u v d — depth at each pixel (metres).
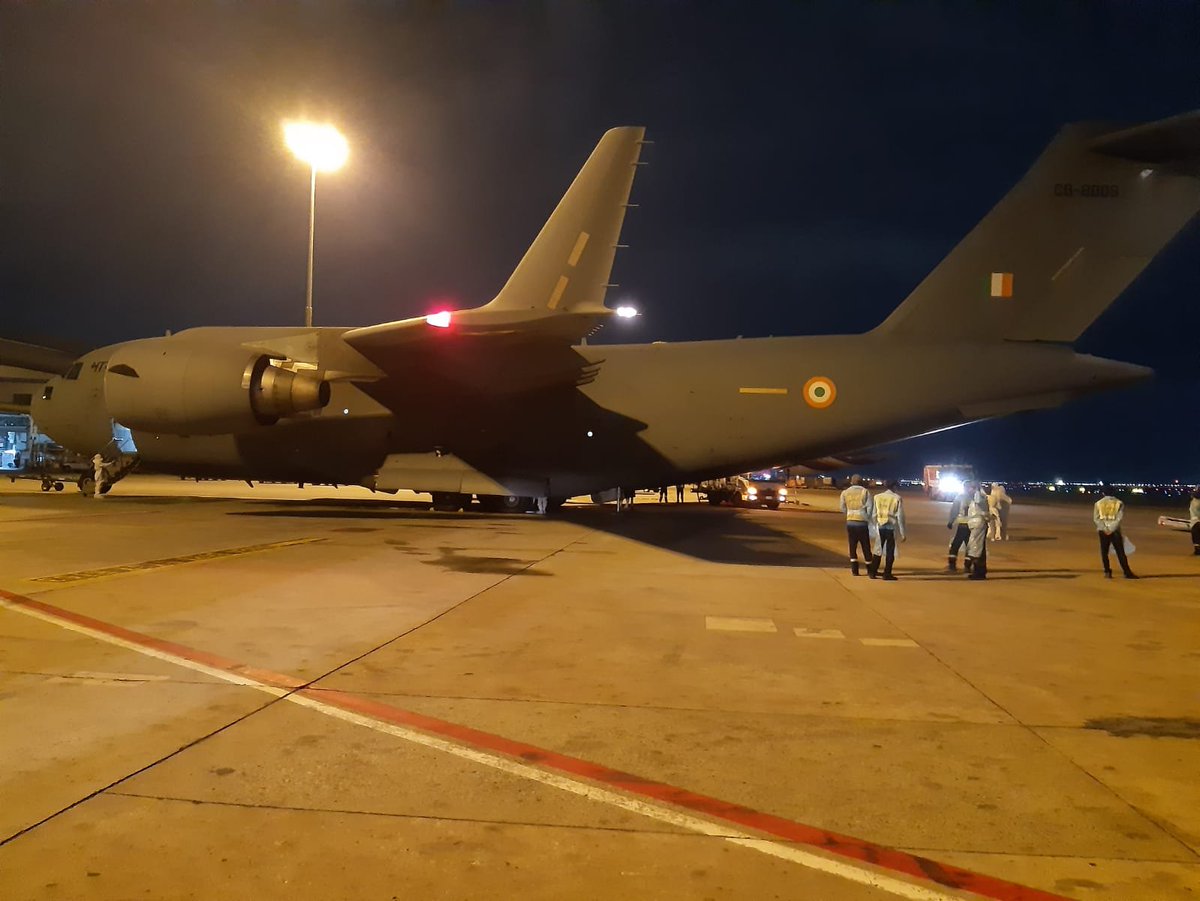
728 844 3.52
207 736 4.67
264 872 3.19
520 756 4.49
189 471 20.58
